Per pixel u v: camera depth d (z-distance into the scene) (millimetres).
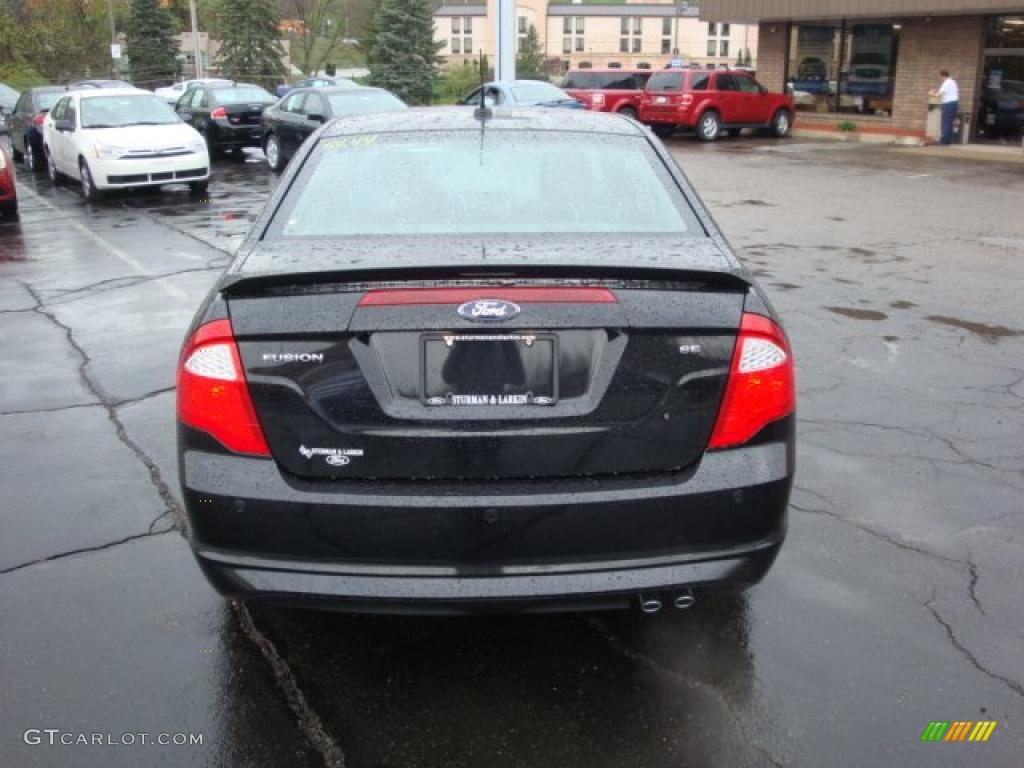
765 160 21156
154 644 3350
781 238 11617
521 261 2857
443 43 66625
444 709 3029
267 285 2783
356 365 2736
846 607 3596
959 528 4223
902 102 25672
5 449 5066
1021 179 17797
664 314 2771
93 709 3008
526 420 2754
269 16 64750
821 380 6211
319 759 2807
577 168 3637
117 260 10211
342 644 3373
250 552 2799
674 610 3576
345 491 2740
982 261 10227
